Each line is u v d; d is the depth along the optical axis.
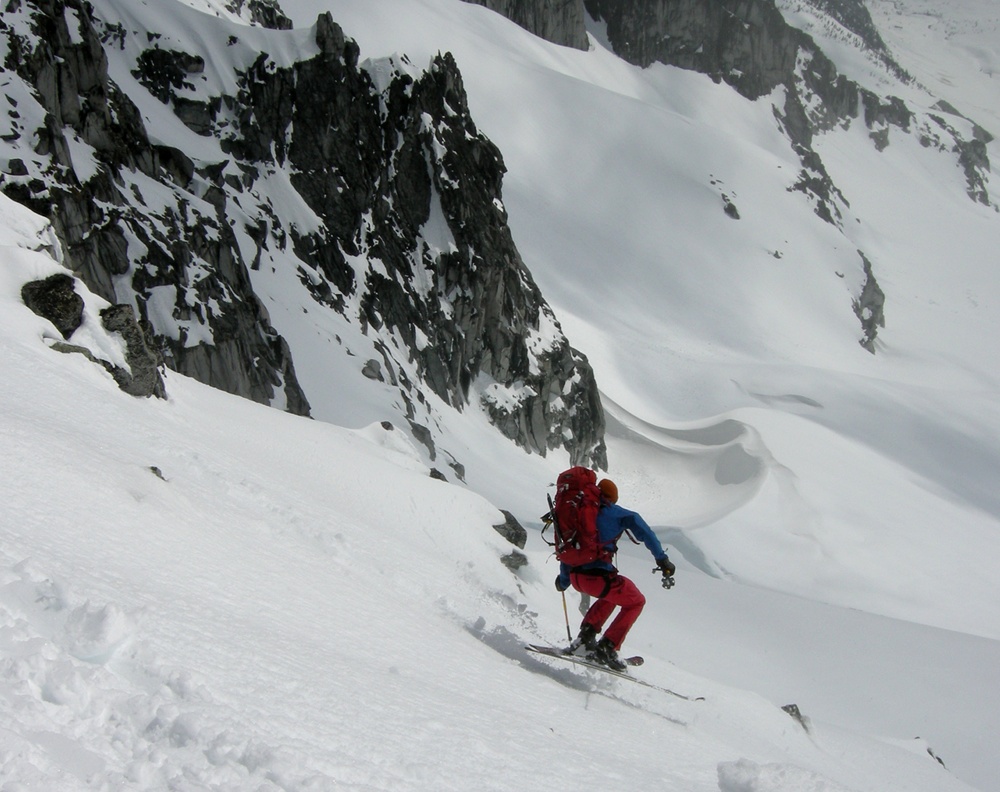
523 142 111.00
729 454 53.97
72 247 23.67
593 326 81.38
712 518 45.50
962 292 152.38
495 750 3.81
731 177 113.88
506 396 50.34
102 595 3.39
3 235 10.72
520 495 43.28
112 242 25.52
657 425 60.16
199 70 41.53
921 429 68.81
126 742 2.51
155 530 5.15
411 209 49.03
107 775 2.29
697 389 72.44
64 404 7.70
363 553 8.31
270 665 3.56
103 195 26.30
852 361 94.94
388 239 47.16
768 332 92.00
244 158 41.50
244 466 9.65
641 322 85.75
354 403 35.56
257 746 2.69
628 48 187.12
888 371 98.31
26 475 4.80
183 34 42.28
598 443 55.22
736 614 21.69
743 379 73.19
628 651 10.20
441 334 47.84
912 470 63.06
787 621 21.45
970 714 18.59
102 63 28.38
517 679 6.13
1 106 23.16
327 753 2.99
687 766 5.29
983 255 174.50
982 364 112.19
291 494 9.43
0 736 2.19
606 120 117.50
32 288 9.67
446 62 53.88
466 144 52.25
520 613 9.43
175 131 38.72
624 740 5.40
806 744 9.87
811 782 4.80
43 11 26.70
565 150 111.69
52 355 9.12
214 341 27.72
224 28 44.28
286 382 31.31
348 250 44.53
